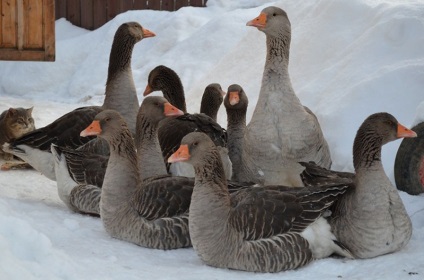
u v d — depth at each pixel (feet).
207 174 21.29
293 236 21.38
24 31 41.57
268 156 25.79
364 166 21.79
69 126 29.76
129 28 30.96
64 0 63.26
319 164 26.45
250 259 20.97
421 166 26.84
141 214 23.09
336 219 22.24
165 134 29.12
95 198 25.86
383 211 21.44
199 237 21.26
